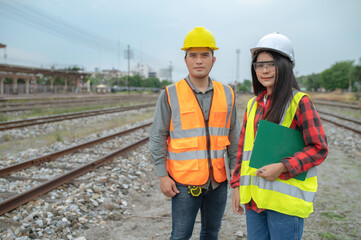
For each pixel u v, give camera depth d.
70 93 50.69
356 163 6.34
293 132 1.58
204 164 2.00
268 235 1.74
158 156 2.04
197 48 1.98
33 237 2.94
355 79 58.47
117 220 3.55
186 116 2.02
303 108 1.55
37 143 8.25
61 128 10.78
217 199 2.14
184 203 2.03
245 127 1.91
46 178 4.89
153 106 23.53
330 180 5.16
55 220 3.26
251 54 1.82
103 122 13.09
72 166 5.66
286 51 1.65
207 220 2.23
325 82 77.50
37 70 41.06
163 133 2.06
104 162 5.61
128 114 16.89
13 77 38.75
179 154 2.02
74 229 3.19
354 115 18.31
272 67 1.66
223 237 3.24
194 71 2.01
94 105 23.19
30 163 5.48
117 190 4.41
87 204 3.76
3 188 4.39
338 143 8.55
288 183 1.58
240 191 1.79
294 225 1.58
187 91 2.07
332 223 3.49
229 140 2.23
